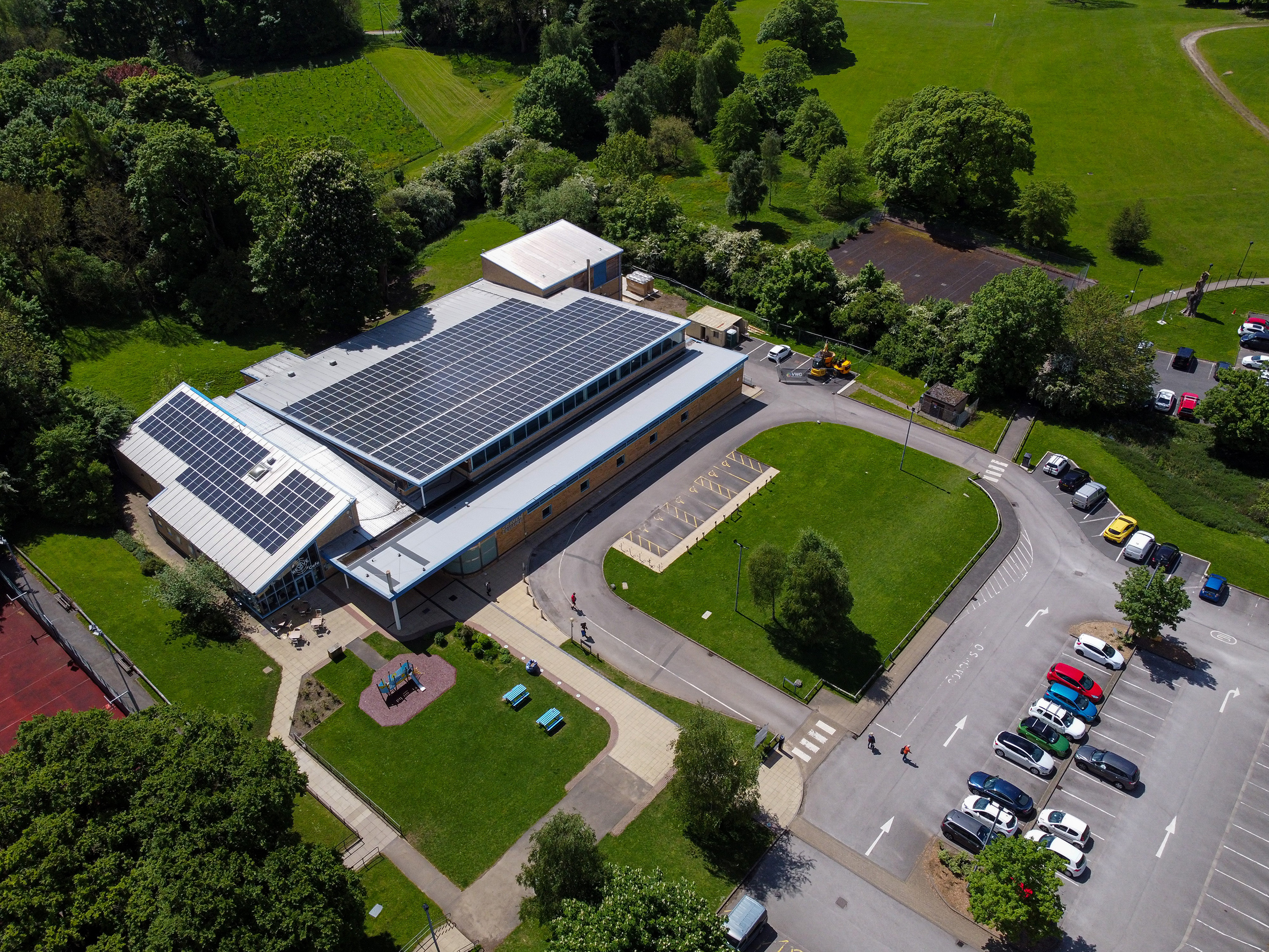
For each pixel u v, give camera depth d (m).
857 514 94.19
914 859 63.34
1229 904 60.72
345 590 83.81
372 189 136.00
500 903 59.56
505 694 74.00
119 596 81.19
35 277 110.94
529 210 147.62
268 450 87.88
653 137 177.25
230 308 120.31
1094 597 84.88
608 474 98.56
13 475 86.75
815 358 117.25
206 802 51.34
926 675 77.25
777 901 60.41
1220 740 71.75
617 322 110.75
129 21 199.38
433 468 85.25
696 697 74.69
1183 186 162.38
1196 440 105.50
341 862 53.41
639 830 64.06
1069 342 108.00
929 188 149.12
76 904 48.19
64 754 53.53
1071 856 62.03
